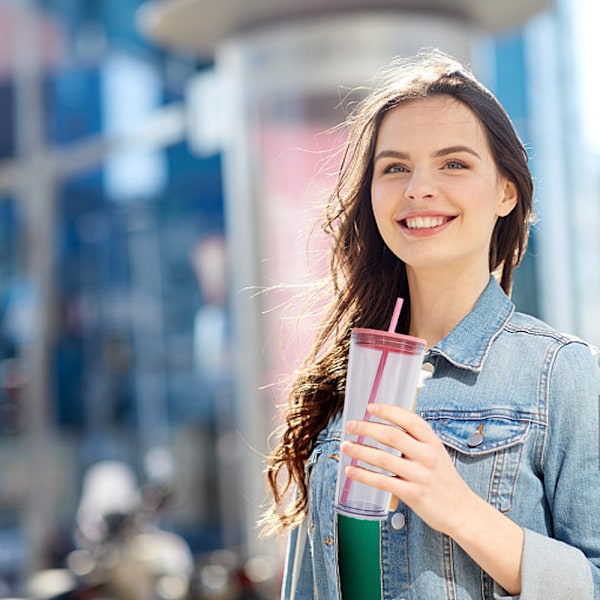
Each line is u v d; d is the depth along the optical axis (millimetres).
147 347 9969
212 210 9812
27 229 10078
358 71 6523
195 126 8516
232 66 7023
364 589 2277
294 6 6543
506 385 2209
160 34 7031
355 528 2289
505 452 2150
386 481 2000
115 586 6664
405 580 2209
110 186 10078
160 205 9953
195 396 9820
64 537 9828
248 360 7344
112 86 9984
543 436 2146
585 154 8953
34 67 10078
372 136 2367
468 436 2182
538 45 8992
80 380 10031
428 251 2240
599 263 8922
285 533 2596
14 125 10148
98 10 9938
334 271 2594
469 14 6719
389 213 2287
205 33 7004
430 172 2242
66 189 10125
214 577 6664
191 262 9859
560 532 2143
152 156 9938
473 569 2156
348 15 6543
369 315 2551
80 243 10133
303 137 6871
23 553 9766
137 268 10016
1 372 9969
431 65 2357
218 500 9648
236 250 7457
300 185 6949
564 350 2203
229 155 7953
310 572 2482
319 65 6586
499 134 2285
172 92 9805
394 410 2002
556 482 2150
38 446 9938
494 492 2141
